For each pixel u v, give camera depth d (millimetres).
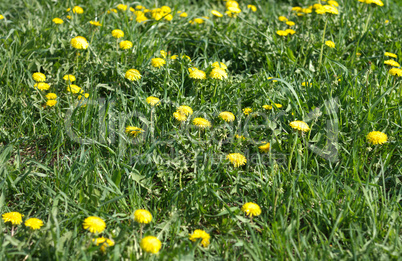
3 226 2232
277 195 2463
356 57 4219
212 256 2195
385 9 5754
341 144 2912
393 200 2451
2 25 4895
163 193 2643
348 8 5465
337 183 2656
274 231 2230
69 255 2053
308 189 2559
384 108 3090
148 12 5289
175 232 2303
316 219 2441
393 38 4586
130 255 1962
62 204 2428
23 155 3033
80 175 2547
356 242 2160
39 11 5363
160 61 3406
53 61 3979
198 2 6426
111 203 2475
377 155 2893
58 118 3164
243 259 2141
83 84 3646
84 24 4797
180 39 4598
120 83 3607
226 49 4453
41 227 2160
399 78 3582
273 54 4191
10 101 3551
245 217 2482
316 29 4859
